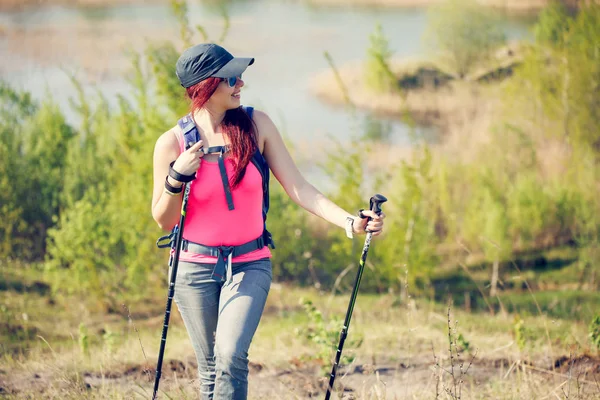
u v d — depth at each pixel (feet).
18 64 171.53
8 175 67.87
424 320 47.09
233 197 21.08
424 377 32.42
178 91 55.21
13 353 41.06
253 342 41.45
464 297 62.75
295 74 172.24
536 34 78.59
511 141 79.61
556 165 78.13
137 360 35.99
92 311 57.36
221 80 21.12
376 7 279.90
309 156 108.47
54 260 58.13
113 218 58.13
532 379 30.58
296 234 67.92
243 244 21.45
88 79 152.66
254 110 22.31
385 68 67.51
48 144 70.74
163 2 296.92
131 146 59.16
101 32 213.25
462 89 135.54
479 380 31.65
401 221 63.62
